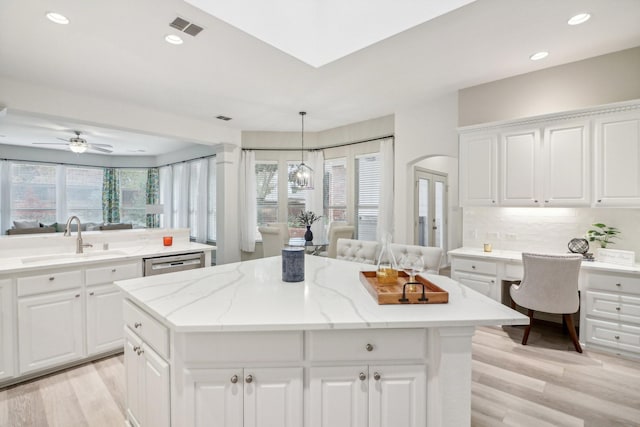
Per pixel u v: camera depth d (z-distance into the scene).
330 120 5.09
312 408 1.32
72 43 2.65
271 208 5.92
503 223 3.72
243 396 1.32
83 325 2.65
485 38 2.65
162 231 3.86
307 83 3.57
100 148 6.28
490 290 3.36
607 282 2.77
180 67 3.13
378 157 5.10
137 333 1.63
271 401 1.32
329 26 2.72
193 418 1.32
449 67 3.21
